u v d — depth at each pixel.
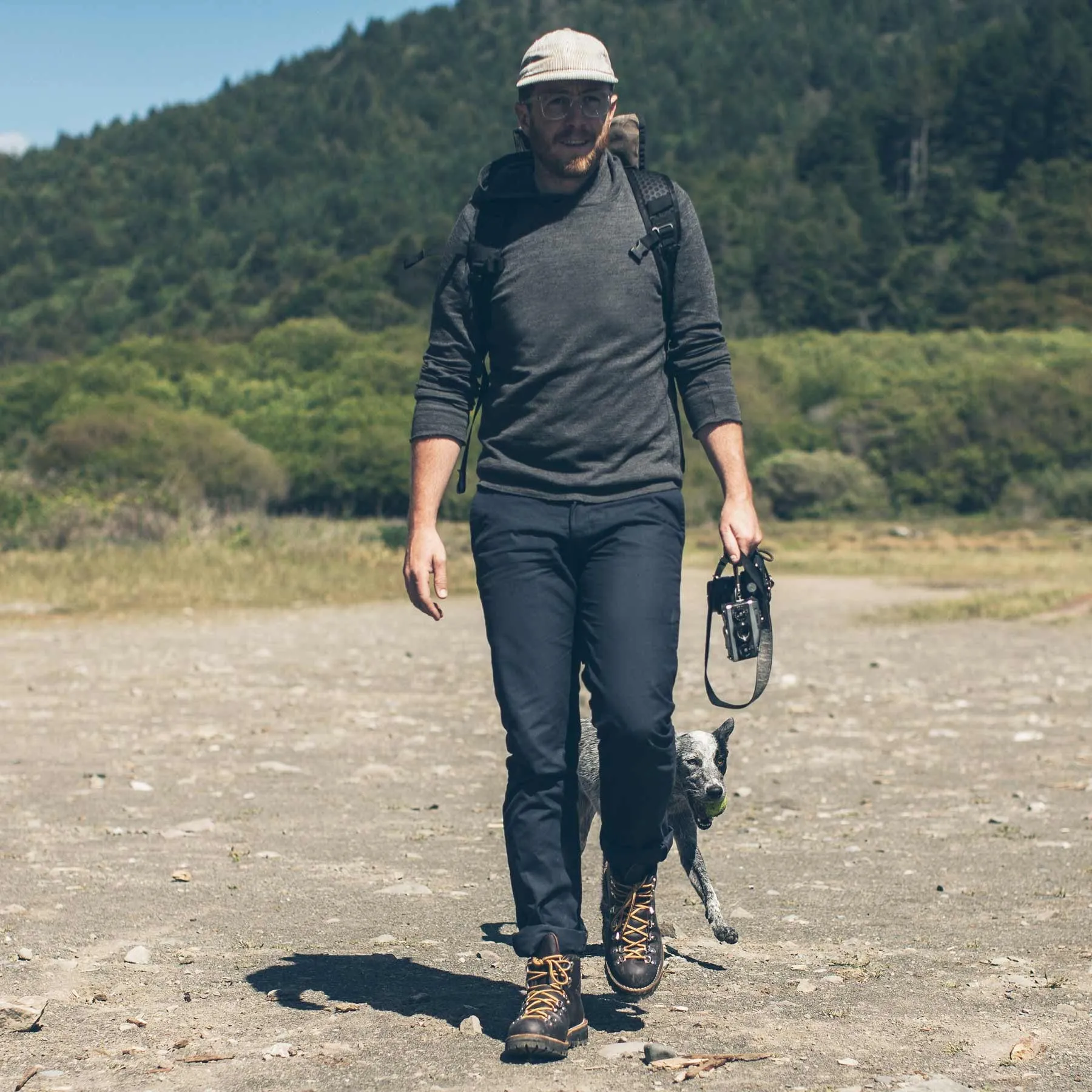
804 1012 3.98
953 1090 3.31
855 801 7.73
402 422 106.69
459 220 3.87
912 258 187.25
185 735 10.02
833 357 138.25
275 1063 3.51
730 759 9.20
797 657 16.69
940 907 5.32
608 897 4.07
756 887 5.68
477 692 12.79
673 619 3.73
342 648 16.86
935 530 78.75
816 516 93.62
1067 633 19.66
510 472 3.78
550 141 3.71
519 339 3.76
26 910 5.09
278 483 66.75
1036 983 4.27
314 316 186.62
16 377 133.75
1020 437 102.56
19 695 12.15
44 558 26.56
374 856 6.21
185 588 24.25
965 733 10.36
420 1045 3.65
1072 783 8.21
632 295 3.76
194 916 5.08
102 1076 3.42
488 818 7.15
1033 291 179.12
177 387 125.19
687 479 78.88
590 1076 3.42
